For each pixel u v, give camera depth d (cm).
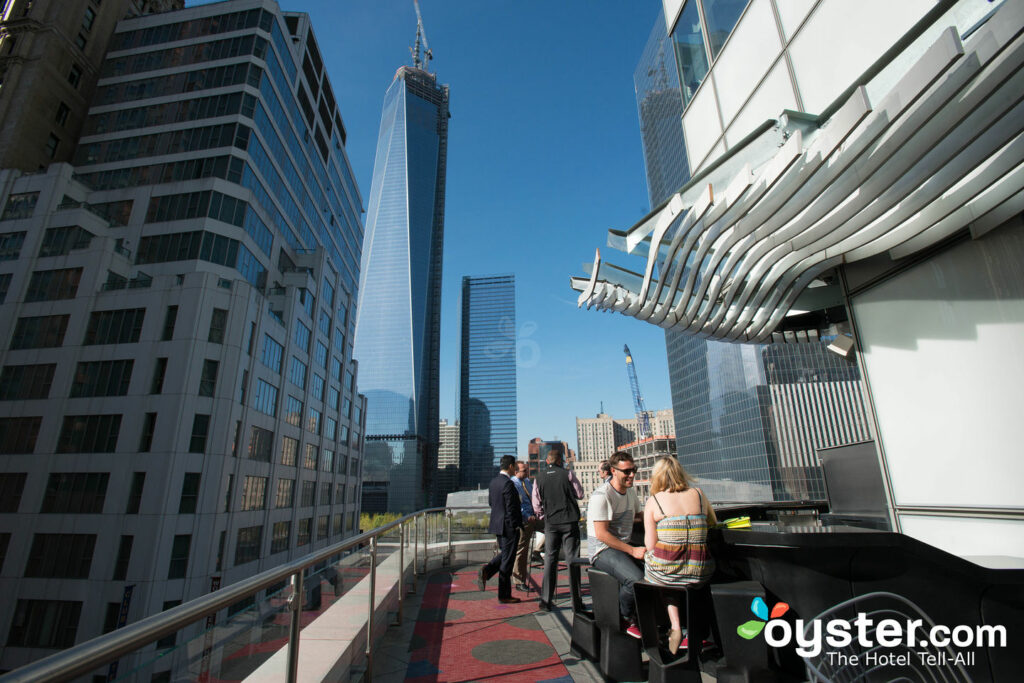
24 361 3994
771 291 573
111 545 3512
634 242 520
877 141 303
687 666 331
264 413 4700
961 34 288
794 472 10644
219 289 4147
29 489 3697
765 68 584
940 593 299
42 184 4406
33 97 4881
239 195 4681
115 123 5078
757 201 350
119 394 3841
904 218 387
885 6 410
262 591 254
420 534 850
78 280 4112
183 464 3722
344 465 7638
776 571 351
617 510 439
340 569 367
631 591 391
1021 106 278
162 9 6700
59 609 3428
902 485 486
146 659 162
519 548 718
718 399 12438
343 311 7588
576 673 396
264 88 5209
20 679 116
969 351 422
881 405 513
